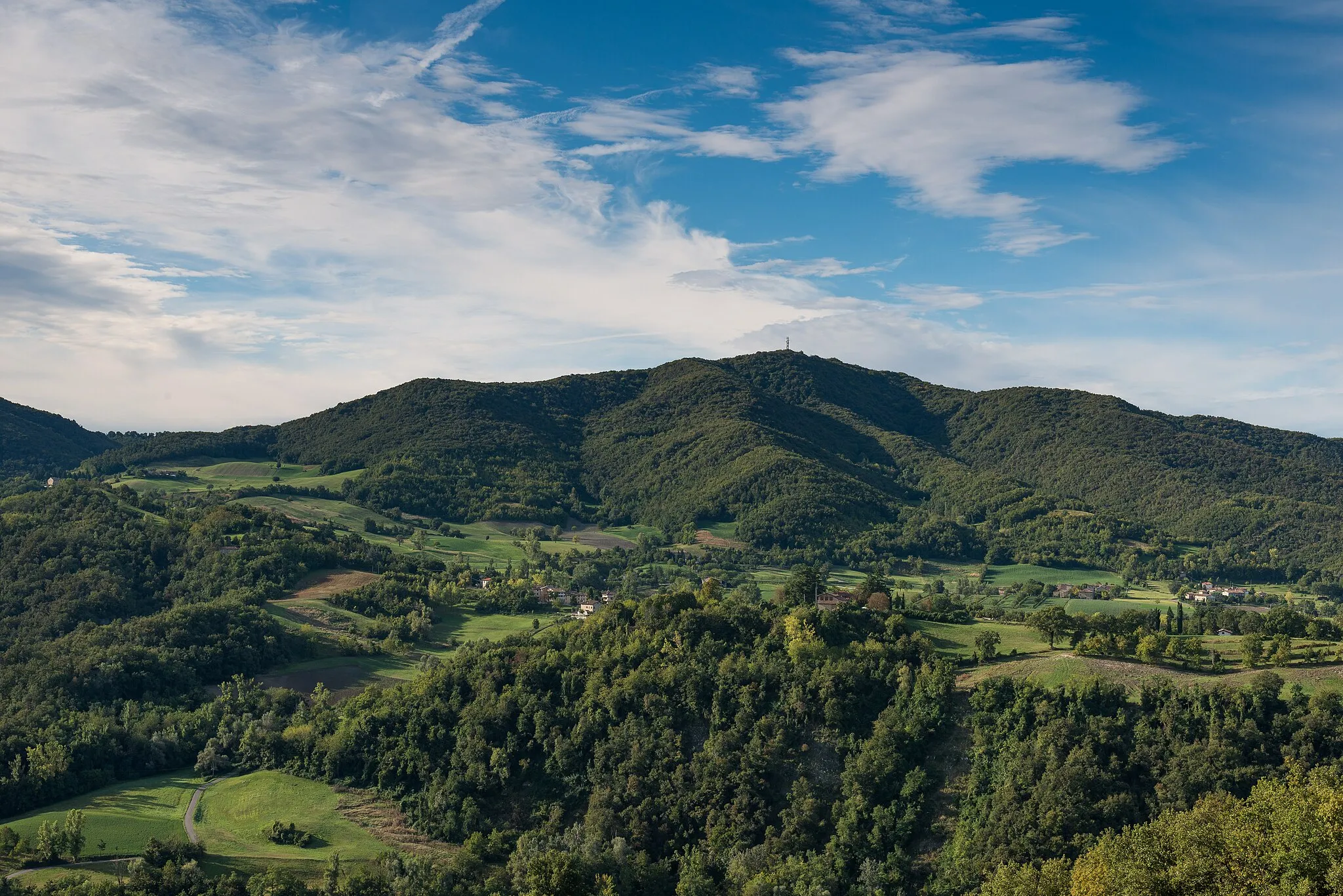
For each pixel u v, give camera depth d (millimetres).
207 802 151125
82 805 147750
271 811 146125
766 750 134875
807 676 143500
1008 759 125750
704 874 120500
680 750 138750
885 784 127625
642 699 146250
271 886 120312
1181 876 81875
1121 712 128125
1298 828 78625
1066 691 132000
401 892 119750
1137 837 91625
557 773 143125
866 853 119812
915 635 155875
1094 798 116625
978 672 145875
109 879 120438
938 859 118000
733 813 127875
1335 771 106938
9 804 144500
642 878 121375
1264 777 114625
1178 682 134500
